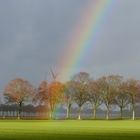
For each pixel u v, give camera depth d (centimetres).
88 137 4575
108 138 4422
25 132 5672
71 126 8938
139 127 8244
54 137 4516
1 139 4066
